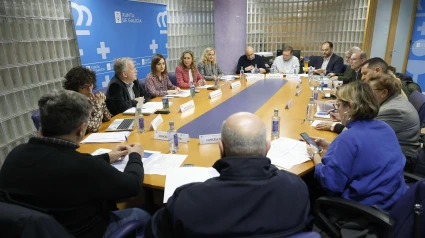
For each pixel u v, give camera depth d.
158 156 1.60
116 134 1.98
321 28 5.75
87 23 3.59
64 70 3.30
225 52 5.64
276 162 1.49
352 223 1.22
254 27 5.96
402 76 3.20
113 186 1.09
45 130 1.08
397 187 1.30
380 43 5.67
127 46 4.31
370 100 1.33
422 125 2.20
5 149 2.60
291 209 0.80
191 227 0.75
